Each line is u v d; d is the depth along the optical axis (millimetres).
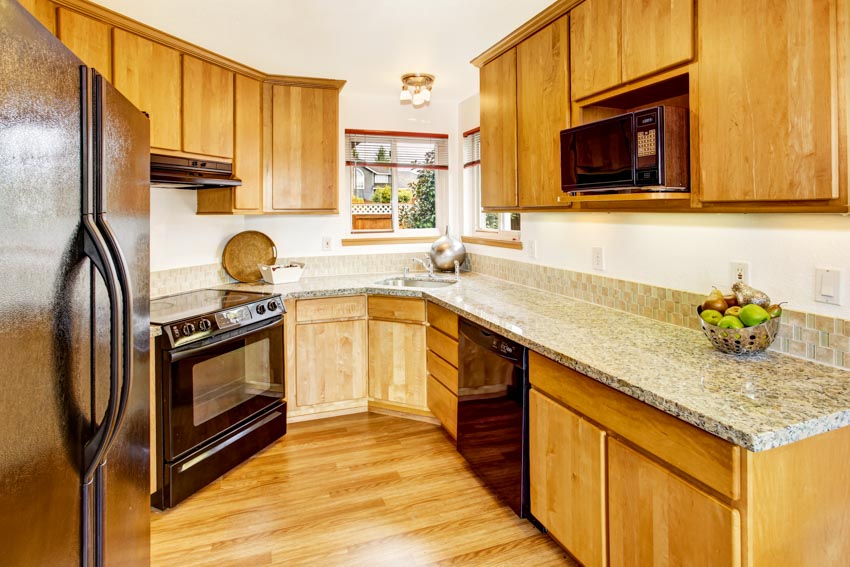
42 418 833
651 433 1337
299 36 2559
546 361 1821
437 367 2906
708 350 1664
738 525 1103
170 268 3018
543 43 2307
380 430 3055
